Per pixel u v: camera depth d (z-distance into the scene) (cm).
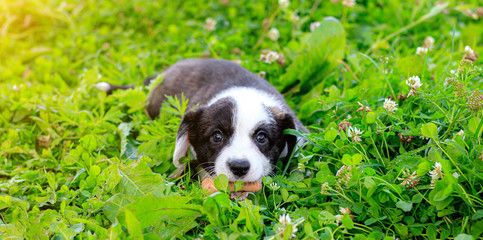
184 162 69
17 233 58
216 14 118
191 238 58
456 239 54
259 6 114
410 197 60
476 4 113
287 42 101
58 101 81
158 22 118
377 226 60
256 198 64
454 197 58
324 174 62
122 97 83
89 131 77
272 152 70
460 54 90
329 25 87
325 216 58
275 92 80
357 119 67
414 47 97
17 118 81
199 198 61
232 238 55
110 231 56
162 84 86
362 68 85
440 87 68
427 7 111
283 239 55
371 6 113
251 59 94
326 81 86
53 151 77
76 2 128
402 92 69
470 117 63
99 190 62
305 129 74
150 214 58
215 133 69
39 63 103
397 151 66
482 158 57
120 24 118
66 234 57
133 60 97
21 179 67
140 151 71
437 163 58
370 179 59
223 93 76
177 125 74
